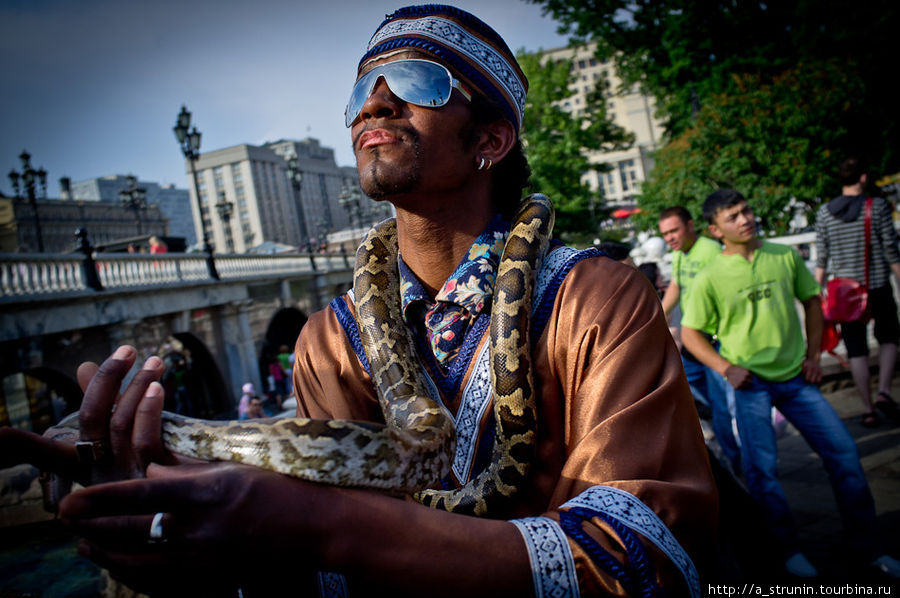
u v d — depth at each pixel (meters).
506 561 0.91
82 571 4.10
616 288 1.29
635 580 0.91
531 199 1.55
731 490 3.31
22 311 14.23
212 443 0.98
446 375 1.42
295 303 30.16
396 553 0.88
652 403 1.13
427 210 1.44
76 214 80.50
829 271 8.45
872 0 16.47
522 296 1.33
